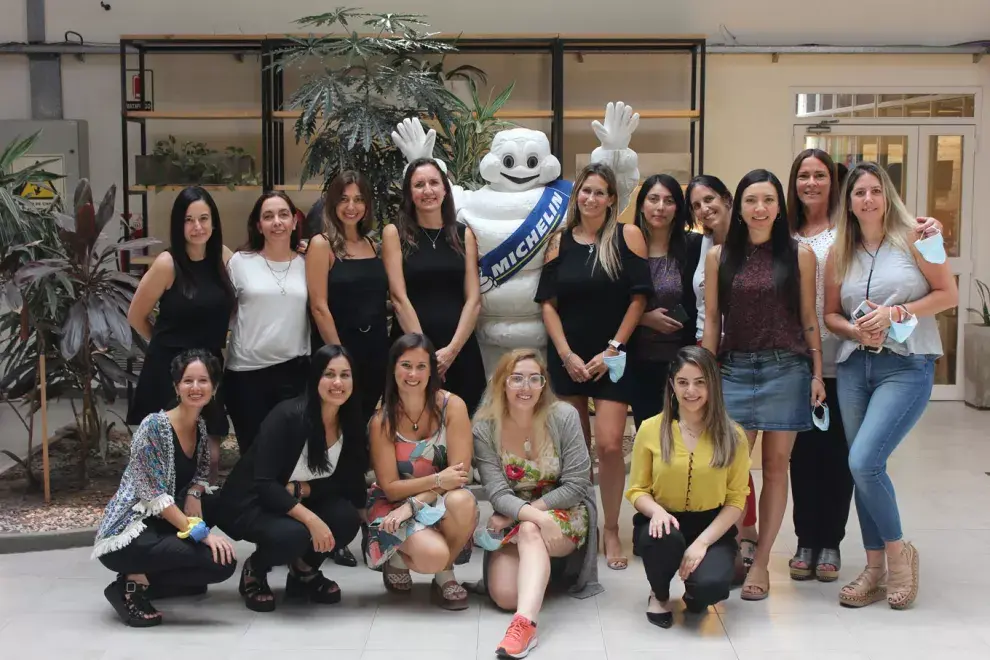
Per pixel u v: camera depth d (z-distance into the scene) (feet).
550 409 11.32
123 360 19.10
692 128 23.22
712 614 11.08
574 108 24.00
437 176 12.87
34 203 17.26
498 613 11.07
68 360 14.90
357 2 23.68
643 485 11.08
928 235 10.61
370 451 11.41
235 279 12.50
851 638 10.40
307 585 11.46
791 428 11.31
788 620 10.89
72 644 10.22
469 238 13.30
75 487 15.85
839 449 12.07
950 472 17.66
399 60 19.57
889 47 23.73
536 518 10.82
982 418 22.62
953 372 24.79
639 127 24.06
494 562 11.17
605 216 12.92
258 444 10.91
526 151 14.03
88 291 14.67
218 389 11.36
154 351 12.30
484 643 10.23
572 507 11.31
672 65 23.90
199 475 11.13
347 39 18.47
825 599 11.54
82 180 15.10
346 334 12.67
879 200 10.91
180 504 10.98
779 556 13.07
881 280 10.94
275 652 10.02
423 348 11.05
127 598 10.77
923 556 13.07
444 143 19.13
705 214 12.89
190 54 23.73
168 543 10.53
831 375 11.98
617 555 12.87
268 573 12.37
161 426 10.65
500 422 11.27
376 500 11.44
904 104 24.16
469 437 11.34
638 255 12.74
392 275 12.92
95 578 12.23
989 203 24.32
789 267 11.32
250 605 11.18
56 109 24.16
